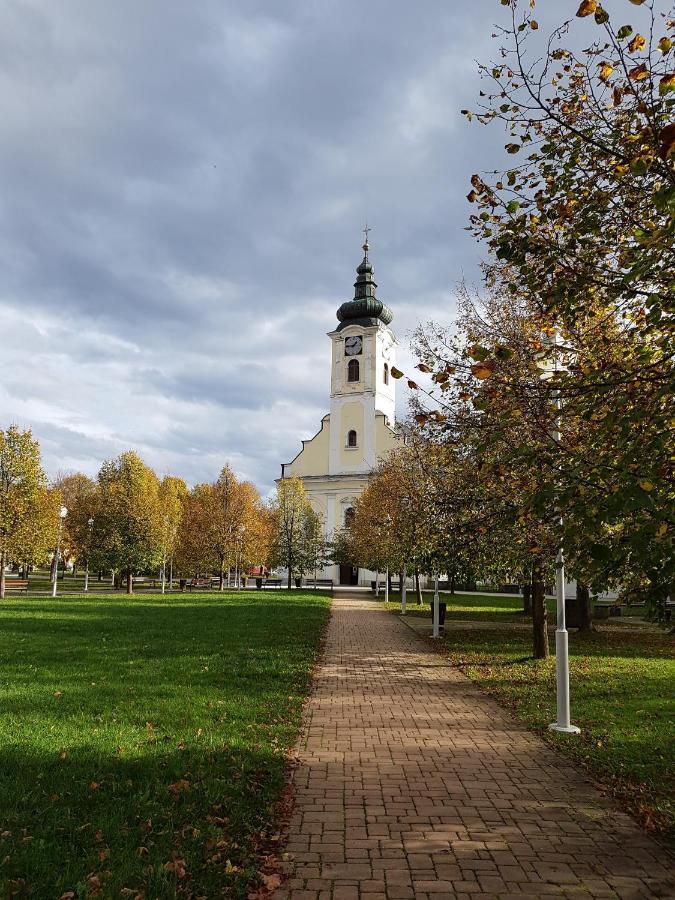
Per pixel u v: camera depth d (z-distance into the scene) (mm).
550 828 5375
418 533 18094
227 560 48062
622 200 5988
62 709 8500
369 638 19141
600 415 5938
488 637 19562
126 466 42781
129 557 41094
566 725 8523
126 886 4160
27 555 34000
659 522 4672
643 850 5004
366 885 4406
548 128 6344
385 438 62969
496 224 6496
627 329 6559
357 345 65062
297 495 54219
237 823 5191
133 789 5742
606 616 26562
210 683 10664
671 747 7664
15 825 4906
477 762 7117
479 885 4430
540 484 5836
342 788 6223
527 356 7574
